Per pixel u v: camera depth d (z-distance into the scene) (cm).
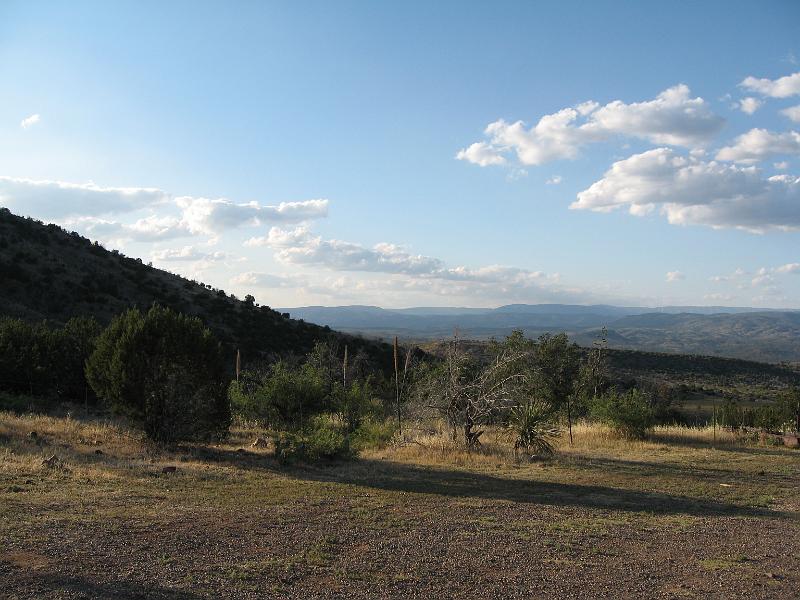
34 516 766
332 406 2300
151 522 778
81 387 2470
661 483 1258
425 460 1522
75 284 4234
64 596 509
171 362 1533
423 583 602
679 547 774
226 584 568
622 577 644
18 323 2495
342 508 930
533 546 752
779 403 2608
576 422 2409
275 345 4356
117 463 1202
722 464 1562
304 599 543
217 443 1653
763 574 665
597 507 1012
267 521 821
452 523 857
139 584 552
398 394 1955
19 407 2086
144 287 4750
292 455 1388
